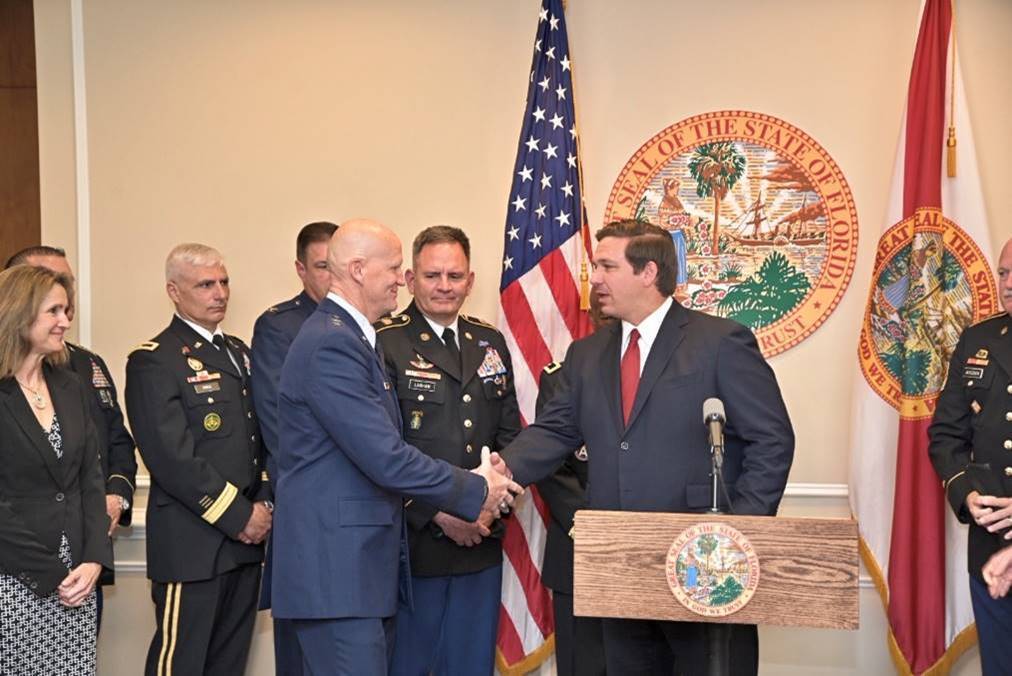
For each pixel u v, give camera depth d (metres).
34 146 4.15
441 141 4.03
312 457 2.72
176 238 4.09
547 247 3.81
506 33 4.01
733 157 3.93
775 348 3.90
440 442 3.35
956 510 3.18
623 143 3.97
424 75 4.04
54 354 3.15
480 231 4.02
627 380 2.89
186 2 4.09
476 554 3.43
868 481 3.69
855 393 3.73
